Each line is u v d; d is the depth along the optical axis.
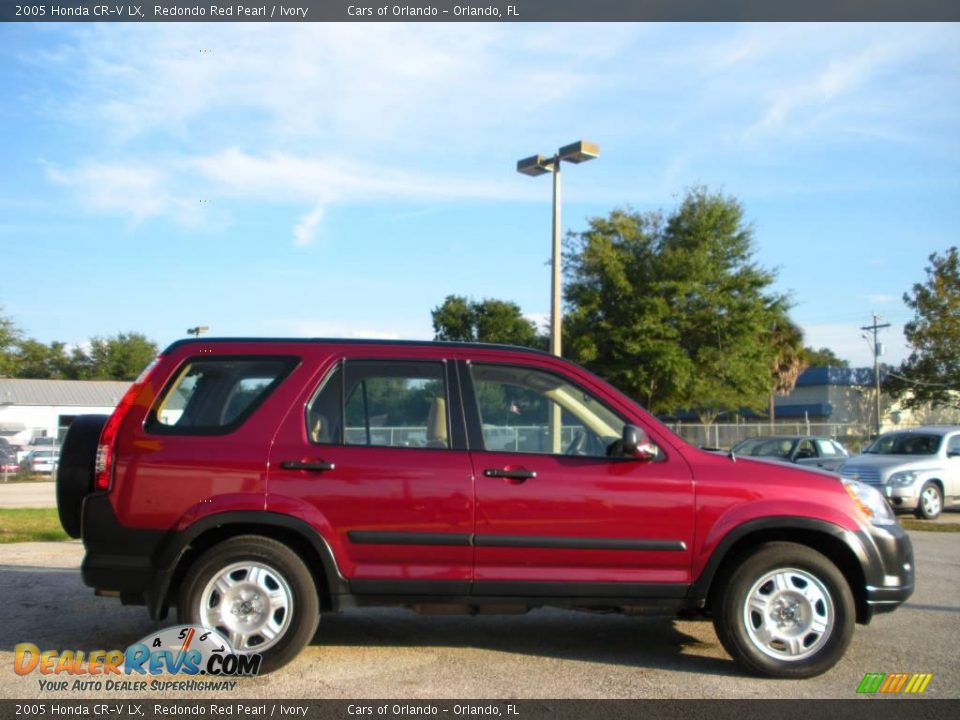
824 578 5.20
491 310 64.69
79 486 5.35
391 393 5.45
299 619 5.11
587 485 5.22
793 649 5.19
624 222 34.72
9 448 33.44
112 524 5.13
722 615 5.22
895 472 15.62
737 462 5.44
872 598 5.29
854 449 37.84
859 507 5.37
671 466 5.33
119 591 5.14
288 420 5.31
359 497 5.16
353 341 5.59
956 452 16.30
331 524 5.15
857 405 51.81
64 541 10.88
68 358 85.44
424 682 5.07
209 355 5.48
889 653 5.78
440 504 5.17
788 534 5.44
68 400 49.09
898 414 50.44
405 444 5.35
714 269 34.28
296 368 5.45
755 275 34.34
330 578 5.13
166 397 5.36
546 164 19.34
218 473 5.16
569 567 5.23
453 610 5.24
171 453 5.19
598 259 33.69
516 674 5.24
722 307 34.19
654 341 32.69
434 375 5.50
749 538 5.41
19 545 10.48
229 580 5.12
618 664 5.48
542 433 5.45
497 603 5.21
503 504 5.18
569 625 6.57
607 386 5.55
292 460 5.18
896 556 5.35
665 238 35.03
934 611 7.08
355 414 5.38
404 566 5.19
